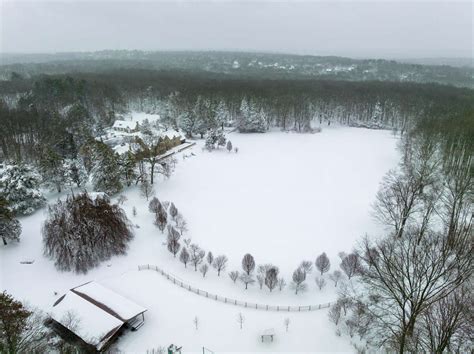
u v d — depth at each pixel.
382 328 30.62
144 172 63.91
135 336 30.75
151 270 40.03
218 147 91.94
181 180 68.12
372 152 89.94
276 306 34.50
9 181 51.44
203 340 30.36
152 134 82.94
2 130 75.50
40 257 41.84
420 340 27.22
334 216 53.31
